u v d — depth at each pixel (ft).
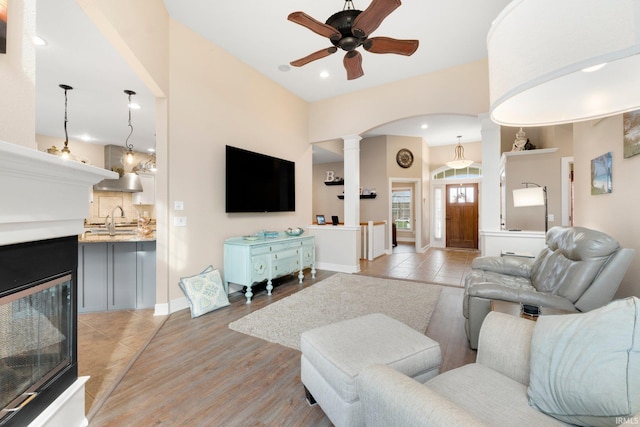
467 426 2.12
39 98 13.05
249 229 13.55
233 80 12.63
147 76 8.58
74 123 16.58
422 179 25.58
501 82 2.19
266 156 14.12
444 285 13.58
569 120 2.96
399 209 30.58
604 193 8.49
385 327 5.25
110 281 10.32
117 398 5.50
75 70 10.69
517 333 3.95
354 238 16.47
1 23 3.48
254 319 9.36
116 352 7.29
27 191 3.57
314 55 8.45
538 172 17.06
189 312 10.08
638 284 6.67
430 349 4.60
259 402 5.41
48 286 4.13
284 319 9.35
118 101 13.43
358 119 16.19
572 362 2.94
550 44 1.83
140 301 10.55
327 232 17.31
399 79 14.76
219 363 6.77
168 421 4.91
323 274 15.97
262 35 11.14
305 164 17.62
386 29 10.61
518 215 17.58
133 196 22.24
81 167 4.22
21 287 3.69
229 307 10.59
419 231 25.14
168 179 9.89
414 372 4.38
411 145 25.34
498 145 12.71
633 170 6.91
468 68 13.15
